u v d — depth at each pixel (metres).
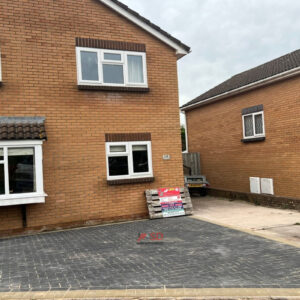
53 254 6.71
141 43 10.63
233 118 15.09
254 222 9.55
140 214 10.36
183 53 11.16
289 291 4.54
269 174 13.05
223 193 15.60
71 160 9.52
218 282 4.91
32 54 9.24
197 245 7.00
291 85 11.78
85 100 9.80
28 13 9.26
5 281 5.21
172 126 10.96
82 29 9.88
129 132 10.32
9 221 8.77
